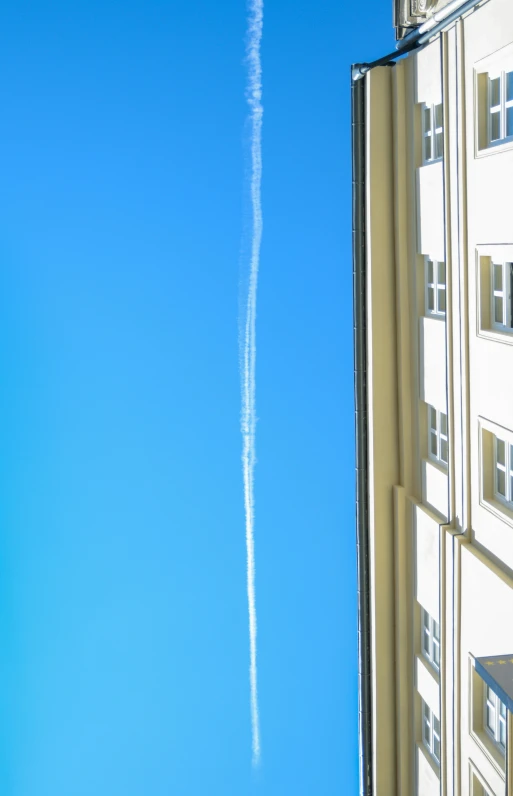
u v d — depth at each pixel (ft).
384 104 92.12
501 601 68.18
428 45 84.07
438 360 84.38
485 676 54.75
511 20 64.90
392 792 96.37
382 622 95.30
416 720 92.94
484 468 74.59
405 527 92.94
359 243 94.43
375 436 93.81
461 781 78.48
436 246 83.61
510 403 67.41
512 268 69.62
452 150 78.13
